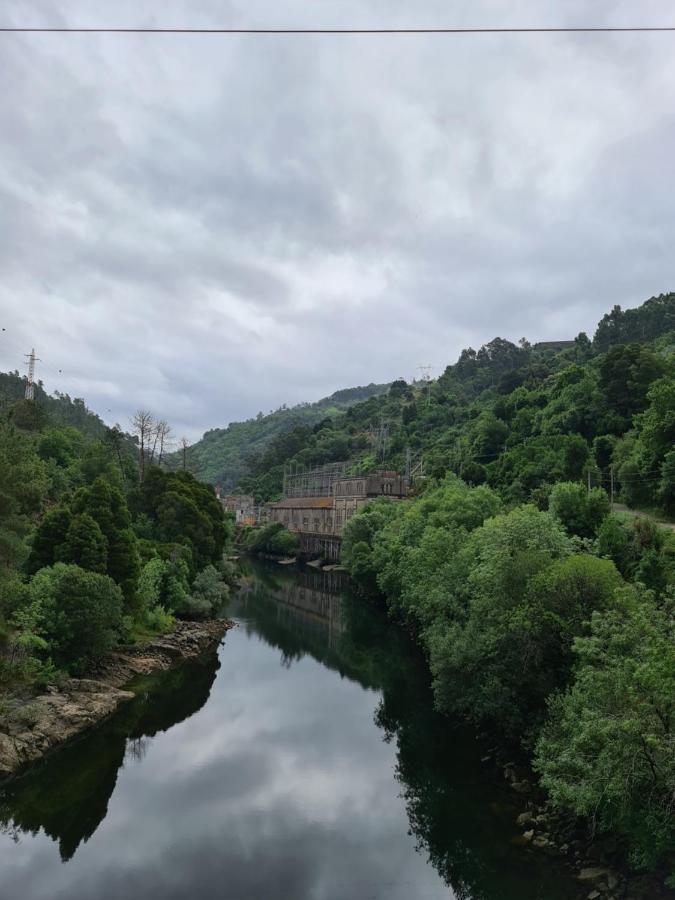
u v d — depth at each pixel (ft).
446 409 604.49
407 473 456.04
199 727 147.33
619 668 78.18
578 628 103.76
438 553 179.22
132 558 188.24
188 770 123.85
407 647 221.46
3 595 129.49
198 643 211.82
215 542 289.74
